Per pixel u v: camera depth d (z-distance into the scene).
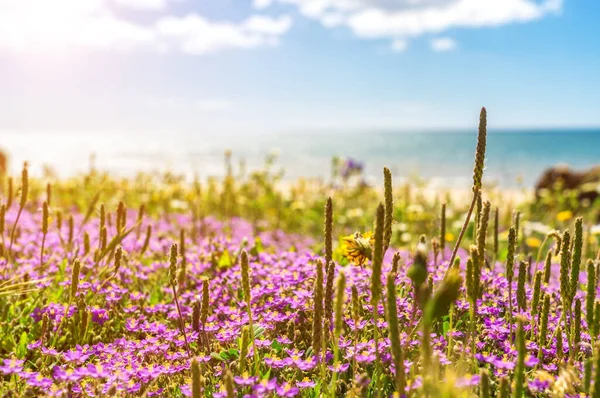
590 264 0.52
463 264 0.91
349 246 0.60
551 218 1.97
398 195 1.89
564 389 0.50
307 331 0.66
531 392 0.53
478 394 0.52
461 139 30.39
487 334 0.63
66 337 0.70
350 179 1.96
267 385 0.50
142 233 1.22
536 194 2.34
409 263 0.89
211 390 0.56
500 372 0.55
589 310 0.52
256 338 0.63
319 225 1.75
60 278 0.84
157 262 0.90
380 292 0.48
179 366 0.58
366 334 0.65
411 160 12.66
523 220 1.65
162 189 1.65
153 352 0.62
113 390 0.52
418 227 1.56
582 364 0.56
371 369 0.58
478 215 0.63
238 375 0.57
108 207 1.53
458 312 0.68
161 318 0.76
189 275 0.88
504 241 1.10
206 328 0.65
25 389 0.55
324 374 0.53
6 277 0.81
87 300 0.75
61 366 0.61
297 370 0.59
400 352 0.45
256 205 1.68
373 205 1.89
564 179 2.51
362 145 23.17
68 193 1.62
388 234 0.56
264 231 1.59
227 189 1.67
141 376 0.56
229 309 0.72
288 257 0.92
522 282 0.60
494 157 14.08
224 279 0.82
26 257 0.96
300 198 1.89
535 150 17.77
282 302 0.70
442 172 8.02
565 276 0.57
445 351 0.58
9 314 0.75
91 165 1.43
